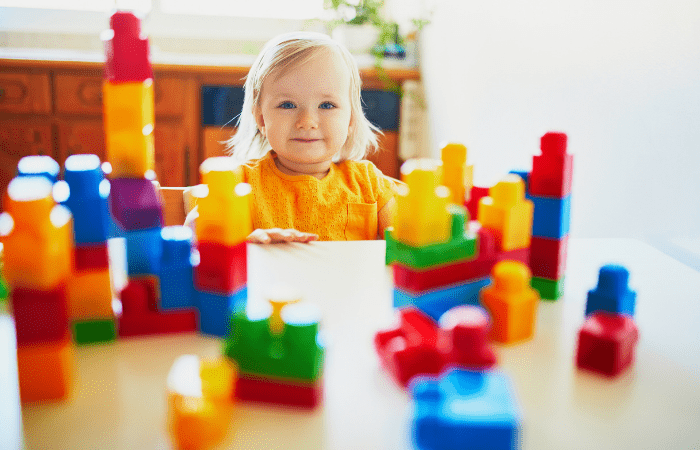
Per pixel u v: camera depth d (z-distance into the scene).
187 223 0.74
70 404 0.34
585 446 0.31
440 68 2.05
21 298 0.33
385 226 1.12
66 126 2.06
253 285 0.53
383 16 2.65
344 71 1.03
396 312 0.46
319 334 0.36
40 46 2.41
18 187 0.34
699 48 0.83
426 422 0.28
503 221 0.48
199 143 2.12
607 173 1.09
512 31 1.46
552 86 1.28
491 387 0.30
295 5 2.56
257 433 0.32
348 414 0.34
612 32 1.06
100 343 0.42
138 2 2.45
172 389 0.31
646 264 0.63
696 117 0.84
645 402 0.35
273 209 1.07
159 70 2.02
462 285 0.46
